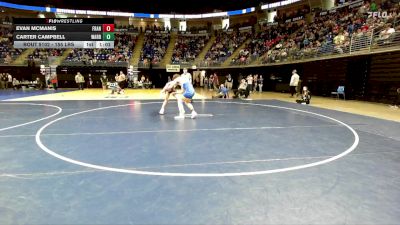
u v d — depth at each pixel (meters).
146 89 30.27
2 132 7.18
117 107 12.80
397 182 3.98
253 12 37.84
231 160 4.95
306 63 23.92
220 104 14.63
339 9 26.95
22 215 2.92
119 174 4.18
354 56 17.00
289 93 24.89
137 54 36.38
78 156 5.10
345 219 2.92
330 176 4.18
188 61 34.84
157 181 3.91
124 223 2.79
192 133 7.25
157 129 7.73
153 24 42.44
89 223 2.78
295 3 33.09
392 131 7.80
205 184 3.82
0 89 27.88
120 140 6.41
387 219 2.94
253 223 2.81
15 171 4.26
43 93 21.91
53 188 3.63
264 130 7.78
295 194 3.53
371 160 5.04
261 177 4.11
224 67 32.19
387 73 16.33
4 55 30.47
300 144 6.20
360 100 18.12
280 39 30.27
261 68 30.05
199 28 41.44
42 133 7.09
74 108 12.30
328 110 12.46
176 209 3.09
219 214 2.99
